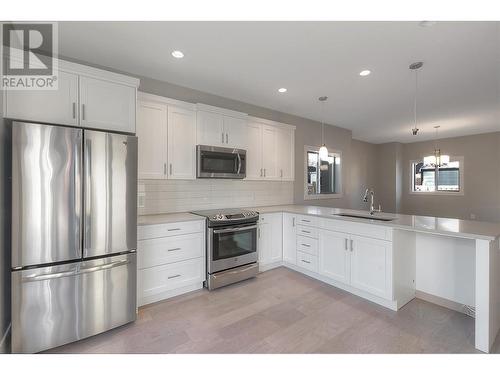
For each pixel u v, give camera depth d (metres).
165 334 2.06
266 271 3.50
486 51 2.39
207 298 2.69
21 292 1.75
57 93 1.97
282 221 3.68
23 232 1.74
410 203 7.65
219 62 2.63
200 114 3.18
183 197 3.35
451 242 2.44
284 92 3.50
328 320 2.25
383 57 2.51
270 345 1.91
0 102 1.74
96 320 2.02
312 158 5.12
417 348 1.86
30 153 1.76
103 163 2.05
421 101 3.84
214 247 2.88
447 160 4.24
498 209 6.16
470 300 2.31
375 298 2.58
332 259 2.96
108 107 2.19
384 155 7.76
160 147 2.88
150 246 2.52
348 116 4.71
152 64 2.68
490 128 5.77
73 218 1.92
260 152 3.88
